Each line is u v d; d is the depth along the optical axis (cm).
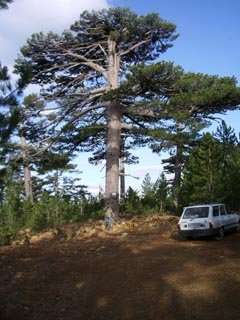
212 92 2952
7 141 1119
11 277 1828
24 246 2644
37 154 3375
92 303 1429
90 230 3138
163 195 4328
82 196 4569
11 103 1134
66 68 3469
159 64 2856
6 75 1138
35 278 1795
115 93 3008
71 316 1318
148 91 3178
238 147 3831
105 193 3378
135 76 2891
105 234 2972
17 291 1609
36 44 3244
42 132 3409
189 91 3083
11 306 1427
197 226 2489
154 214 3931
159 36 3422
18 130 1181
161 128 3281
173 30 3353
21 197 3816
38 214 3384
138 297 1448
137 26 3306
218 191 3378
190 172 3584
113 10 3206
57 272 1877
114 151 3381
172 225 3180
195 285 1521
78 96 3419
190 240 2534
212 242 2420
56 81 3566
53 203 3600
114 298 1462
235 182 3366
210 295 1403
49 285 1677
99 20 3272
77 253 2298
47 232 3153
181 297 1409
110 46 3434
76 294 1539
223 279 1562
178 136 3158
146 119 3503
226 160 3556
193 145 3669
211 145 3472
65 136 3494
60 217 3550
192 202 3456
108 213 3297
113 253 2225
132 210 4119
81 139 3538
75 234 2991
